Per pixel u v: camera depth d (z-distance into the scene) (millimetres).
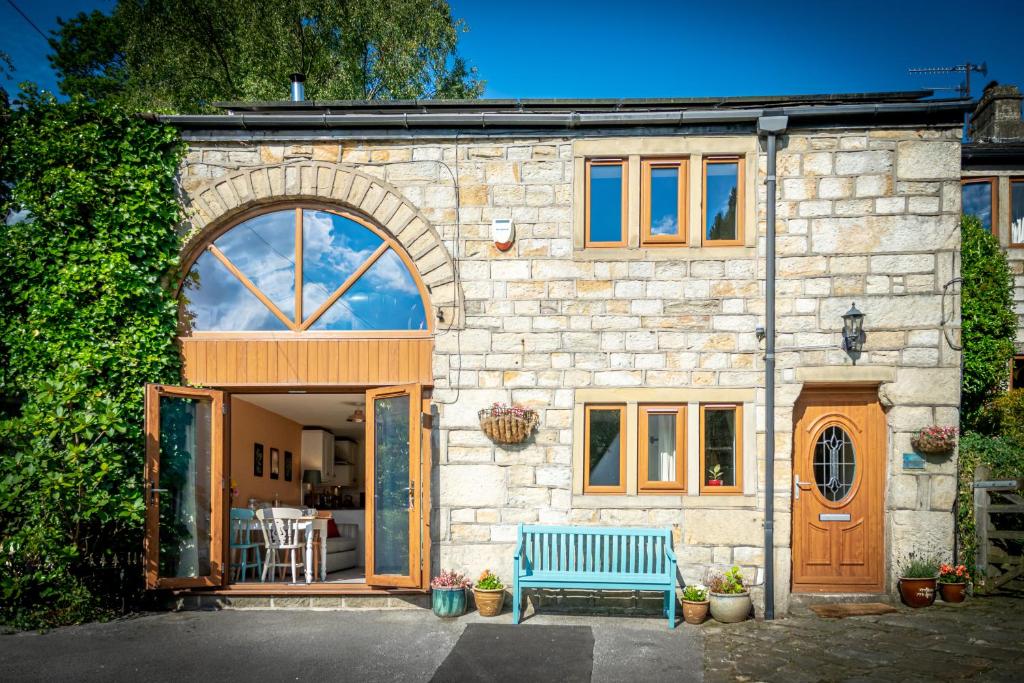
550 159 7863
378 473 7785
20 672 5707
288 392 8250
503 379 7742
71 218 7652
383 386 7852
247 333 7996
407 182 7910
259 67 17547
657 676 5629
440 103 8273
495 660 6012
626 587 7051
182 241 7930
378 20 17641
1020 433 8773
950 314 7586
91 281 7613
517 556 7141
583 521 7602
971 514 7883
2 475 6945
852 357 7609
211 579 7625
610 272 7766
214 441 7785
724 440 7723
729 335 7676
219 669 5801
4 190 7891
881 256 7664
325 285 8109
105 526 7410
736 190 7875
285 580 8836
